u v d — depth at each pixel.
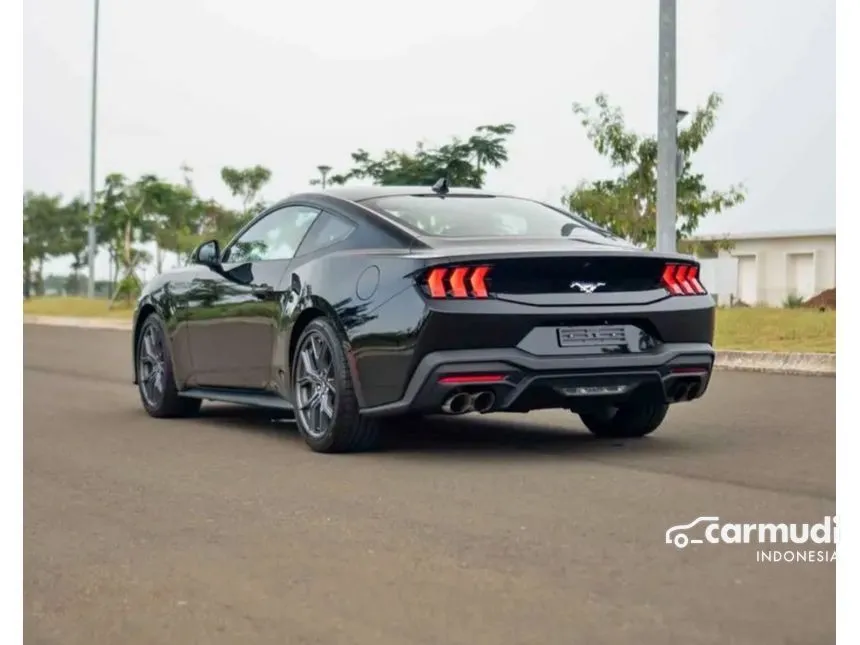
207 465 6.95
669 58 14.50
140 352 9.48
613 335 6.93
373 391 6.94
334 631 3.85
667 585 4.30
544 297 6.79
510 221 7.48
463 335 6.65
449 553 4.79
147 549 4.96
